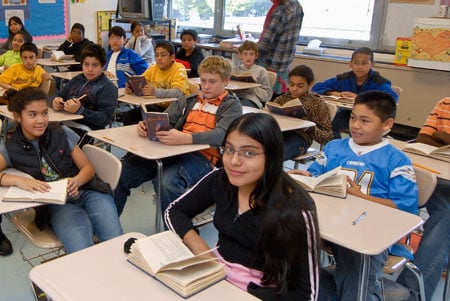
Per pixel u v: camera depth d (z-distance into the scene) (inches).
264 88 182.5
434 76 193.0
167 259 46.1
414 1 207.6
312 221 50.6
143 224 117.7
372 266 64.8
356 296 63.6
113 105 135.0
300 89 138.2
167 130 97.7
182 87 159.8
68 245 72.1
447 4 189.8
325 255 85.4
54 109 130.8
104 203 80.7
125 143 97.6
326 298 67.6
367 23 226.5
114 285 44.6
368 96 78.8
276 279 51.0
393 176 76.4
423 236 88.0
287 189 52.1
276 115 134.8
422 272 83.6
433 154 96.5
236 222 54.9
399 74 203.2
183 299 43.0
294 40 206.2
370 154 79.4
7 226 112.0
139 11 279.9
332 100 160.2
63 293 43.0
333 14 238.2
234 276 54.3
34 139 81.0
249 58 186.1
